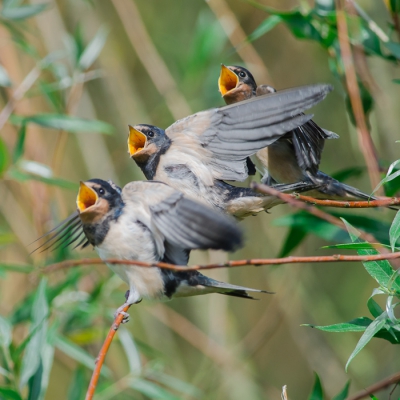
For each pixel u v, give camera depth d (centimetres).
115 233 693
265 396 1456
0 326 784
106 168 1510
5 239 1094
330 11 859
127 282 718
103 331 1060
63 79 1109
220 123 722
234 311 1606
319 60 1451
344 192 835
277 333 1612
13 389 722
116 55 1611
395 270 573
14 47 1270
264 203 721
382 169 793
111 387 955
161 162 743
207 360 1470
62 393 1432
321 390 669
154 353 1100
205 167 728
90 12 1555
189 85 1405
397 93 966
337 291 1596
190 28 1742
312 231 850
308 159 781
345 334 1498
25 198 1277
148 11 1762
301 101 650
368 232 832
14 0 1052
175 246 705
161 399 957
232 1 1516
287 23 872
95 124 1052
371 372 1430
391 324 546
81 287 1177
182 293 715
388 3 789
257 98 687
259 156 852
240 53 1278
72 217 719
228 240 537
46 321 759
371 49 841
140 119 1569
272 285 1483
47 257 1083
